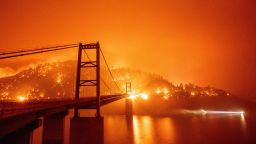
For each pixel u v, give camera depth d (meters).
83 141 39.19
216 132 82.31
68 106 31.39
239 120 121.81
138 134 77.00
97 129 39.84
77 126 39.78
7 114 15.09
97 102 42.72
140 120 124.81
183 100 198.12
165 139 68.25
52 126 35.84
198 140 67.38
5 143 19.19
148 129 89.88
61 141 35.44
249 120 120.81
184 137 71.69
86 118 40.16
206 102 196.50
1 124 13.84
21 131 20.09
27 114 17.97
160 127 96.06
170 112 164.12
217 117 138.50
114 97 68.62
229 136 74.06
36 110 19.62
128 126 99.00
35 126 20.67
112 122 115.31
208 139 69.06
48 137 35.56
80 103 35.53
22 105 21.47
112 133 79.12
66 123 92.56
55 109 26.30
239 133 79.69
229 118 132.88
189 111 168.88
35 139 57.97
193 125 102.56
